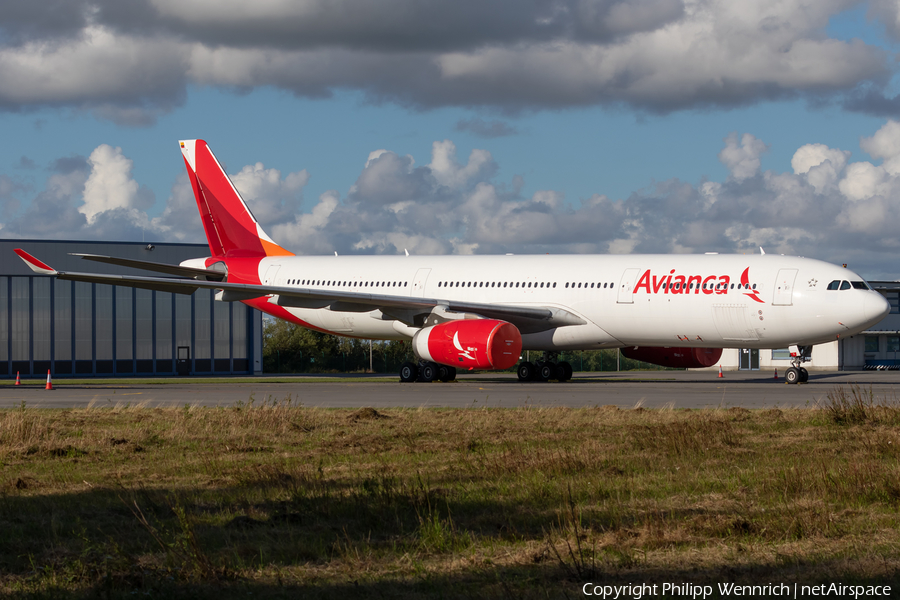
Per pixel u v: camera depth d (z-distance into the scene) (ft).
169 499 66.90
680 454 89.86
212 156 284.61
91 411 143.02
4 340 364.38
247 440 106.83
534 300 231.09
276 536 56.44
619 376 329.11
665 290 213.25
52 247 369.30
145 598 43.45
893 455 87.10
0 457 93.30
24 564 50.29
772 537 55.01
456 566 49.26
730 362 455.63
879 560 49.24
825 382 234.38
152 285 223.10
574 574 47.14
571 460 82.07
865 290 196.24
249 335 407.03
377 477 77.46
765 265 206.39
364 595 44.19
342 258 268.41
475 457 89.76
